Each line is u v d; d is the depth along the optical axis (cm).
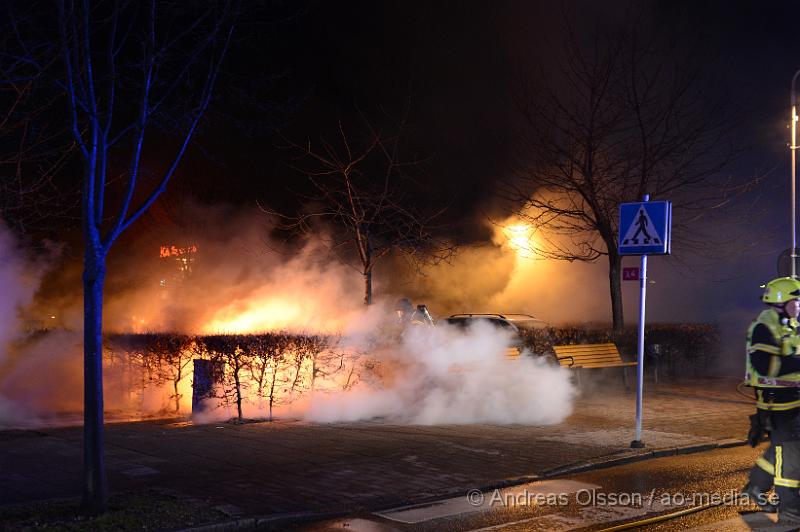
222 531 646
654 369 1741
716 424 1189
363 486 794
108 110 702
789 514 644
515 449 977
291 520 681
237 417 1212
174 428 1121
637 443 994
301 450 959
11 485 766
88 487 657
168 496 732
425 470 865
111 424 1167
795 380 646
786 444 645
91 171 677
